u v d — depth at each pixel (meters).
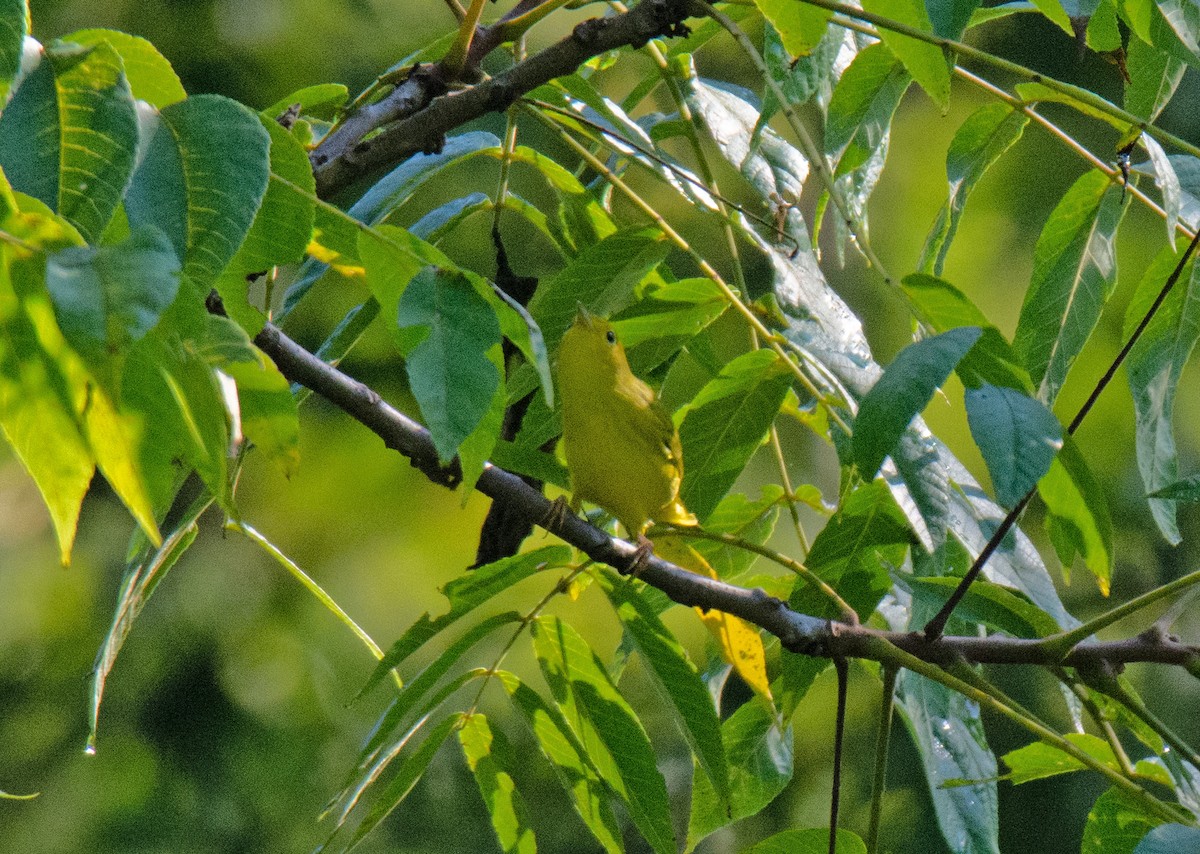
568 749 5.68
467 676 5.63
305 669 15.50
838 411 6.00
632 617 5.55
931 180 16.34
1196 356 15.98
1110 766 5.75
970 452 15.64
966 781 5.68
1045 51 14.73
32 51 3.32
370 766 5.38
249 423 3.80
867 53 5.66
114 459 2.90
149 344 2.80
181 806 14.79
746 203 13.67
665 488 7.56
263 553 15.86
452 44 6.05
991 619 5.43
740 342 13.63
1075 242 6.14
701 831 6.72
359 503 16.27
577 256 7.10
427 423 3.50
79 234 2.96
